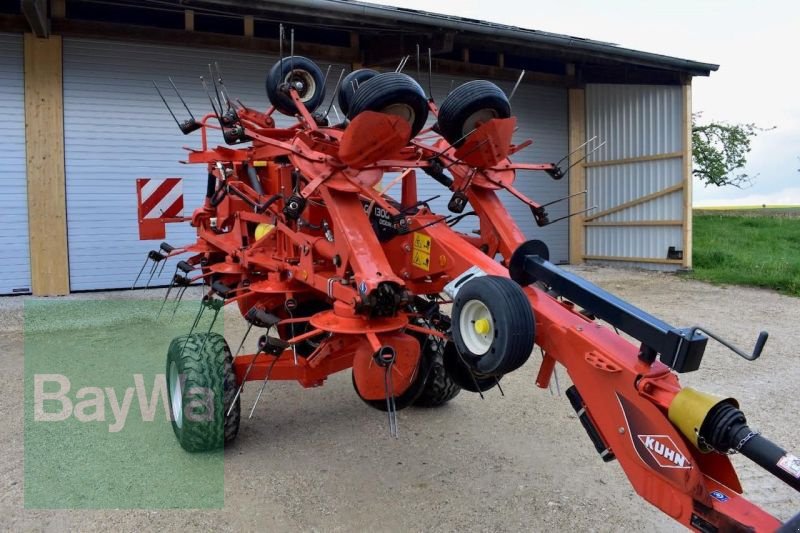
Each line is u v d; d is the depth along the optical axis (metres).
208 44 10.68
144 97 10.56
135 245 10.69
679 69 13.13
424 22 10.12
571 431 4.89
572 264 15.14
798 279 11.43
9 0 9.77
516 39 11.20
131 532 3.44
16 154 9.91
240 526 3.52
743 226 22.33
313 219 4.60
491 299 2.86
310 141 3.97
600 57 12.35
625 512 3.70
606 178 14.92
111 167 10.45
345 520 3.59
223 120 4.19
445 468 4.25
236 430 4.43
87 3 10.28
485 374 2.96
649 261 14.16
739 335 7.97
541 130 14.51
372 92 3.44
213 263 6.93
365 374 3.73
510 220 4.15
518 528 3.53
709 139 25.02
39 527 3.48
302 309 5.46
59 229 10.14
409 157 4.30
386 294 3.55
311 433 4.82
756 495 3.96
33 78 9.84
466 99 3.85
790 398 5.66
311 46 11.44
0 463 4.24
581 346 2.92
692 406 2.40
